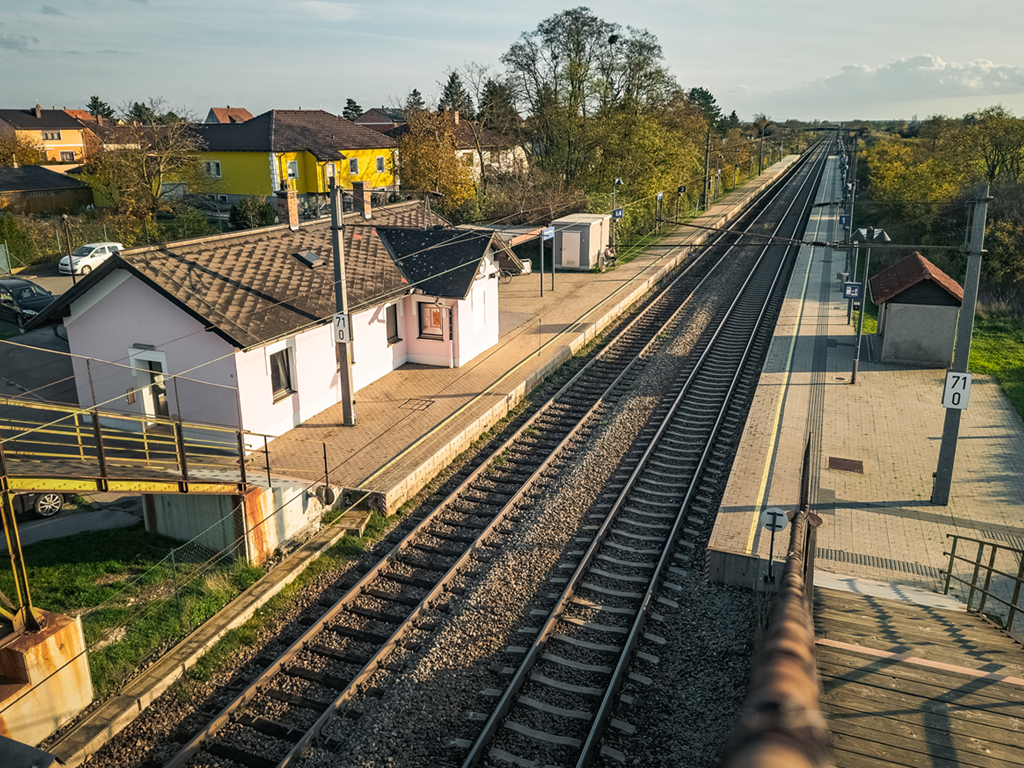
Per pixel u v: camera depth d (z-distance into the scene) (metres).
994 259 35.09
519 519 16.14
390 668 11.62
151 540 14.89
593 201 51.69
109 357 19.22
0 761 8.17
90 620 12.23
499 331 29.20
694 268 43.41
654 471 18.06
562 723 10.27
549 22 53.41
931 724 7.14
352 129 56.69
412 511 16.58
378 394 22.48
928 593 12.55
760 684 1.54
